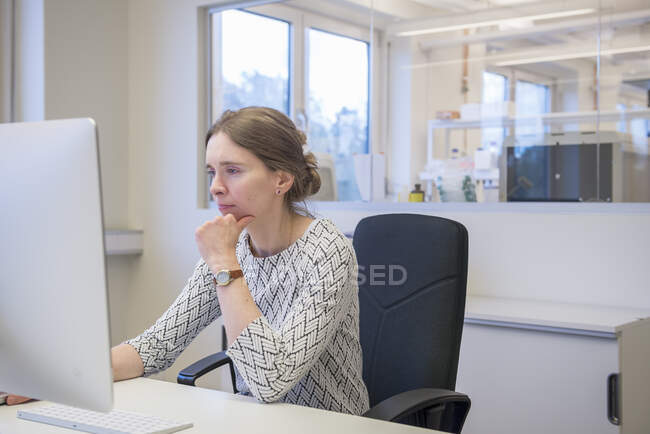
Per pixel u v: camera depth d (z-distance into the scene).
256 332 1.23
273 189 1.38
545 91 4.41
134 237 3.86
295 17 3.68
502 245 2.86
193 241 3.72
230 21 3.69
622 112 4.04
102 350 0.90
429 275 1.59
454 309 1.56
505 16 4.38
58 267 0.91
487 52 4.52
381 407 1.26
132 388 1.35
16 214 0.94
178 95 3.77
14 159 0.94
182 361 3.70
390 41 4.05
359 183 3.53
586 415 2.10
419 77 4.26
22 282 0.94
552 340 2.16
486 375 2.30
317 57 3.74
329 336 1.32
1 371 1.00
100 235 0.88
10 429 1.09
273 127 1.37
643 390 2.21
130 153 3.96
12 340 0.97
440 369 1.54
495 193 3.25
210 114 3.73
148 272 3.90
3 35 3.65
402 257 1.64
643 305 2.53
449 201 3.29
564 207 2.71
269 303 1.46
